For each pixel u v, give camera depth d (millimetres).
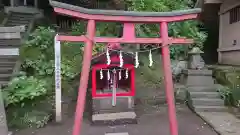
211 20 15578
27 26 13844
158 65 10914
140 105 9461
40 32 11414
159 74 10562
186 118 8023
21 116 7746
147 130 7152
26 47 10500
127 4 11883
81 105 4867
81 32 12328
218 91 9297
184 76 10203
